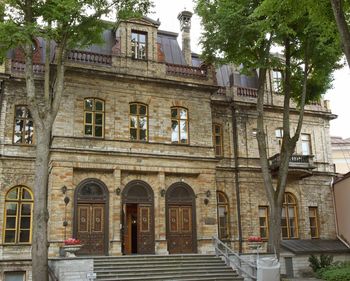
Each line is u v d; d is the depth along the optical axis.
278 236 22.53
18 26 18.69
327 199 33.78
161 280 20.19
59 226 22.73
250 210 30.55
